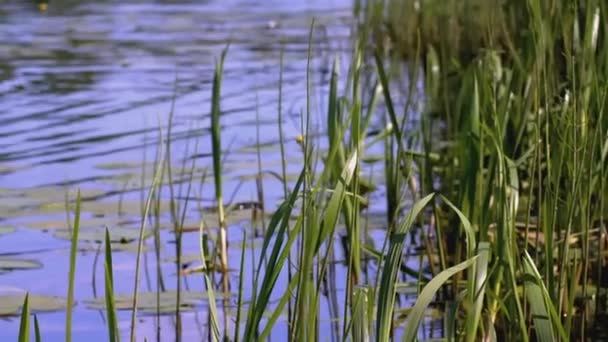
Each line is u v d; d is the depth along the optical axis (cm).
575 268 596
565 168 705
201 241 564
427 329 675
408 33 1686
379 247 834
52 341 656
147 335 669
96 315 699
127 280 764
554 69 756
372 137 1206
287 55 1770
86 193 984
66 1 2492
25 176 1048
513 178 656
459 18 1559
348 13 2252
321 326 685
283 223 508
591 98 690
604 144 691
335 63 782
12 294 732
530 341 632
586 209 652
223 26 2116
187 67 1680
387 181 889
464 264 502
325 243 845
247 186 1007
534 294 532
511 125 836
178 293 698
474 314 539
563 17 740
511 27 966
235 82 1559
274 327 670
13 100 1430
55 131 1247
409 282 754
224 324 687
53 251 823
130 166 1084
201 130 1248
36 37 1984
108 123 1288
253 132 1241
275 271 501
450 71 1356
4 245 835
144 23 2159
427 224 888
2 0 2517
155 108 1377
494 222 716
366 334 495
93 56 1784
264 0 2512
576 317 669
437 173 994
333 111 777
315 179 971
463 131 802
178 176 1045
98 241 846
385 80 774
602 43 753
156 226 828
